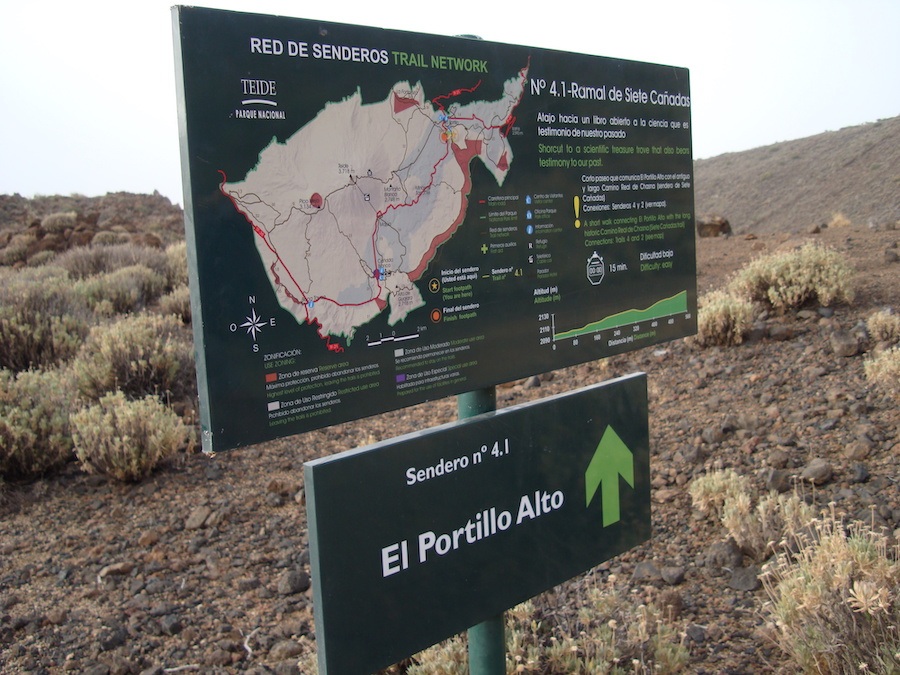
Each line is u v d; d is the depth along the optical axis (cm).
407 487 249
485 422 271
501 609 281
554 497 298
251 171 215
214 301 210
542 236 293
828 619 310
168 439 601
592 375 740
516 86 280
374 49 239
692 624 376
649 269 340
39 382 674
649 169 336
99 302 1195
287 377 226
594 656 339
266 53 216
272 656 387
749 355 693
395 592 247
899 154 6366
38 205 4684
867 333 663
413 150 251
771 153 8431
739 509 434
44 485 571
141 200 4825
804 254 780
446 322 264
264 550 491
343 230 235
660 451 565
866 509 432
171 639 402
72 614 421
